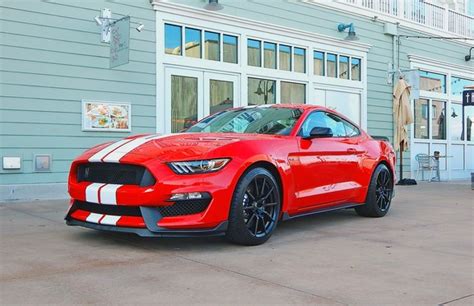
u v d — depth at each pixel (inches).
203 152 165.8
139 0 330.3
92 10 310.3
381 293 123.6
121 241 179.3
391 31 511.5
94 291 122.1
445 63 584.7
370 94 498.6
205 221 160.2
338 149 218.8
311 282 132.2
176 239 184.5
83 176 180.1
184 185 158.9
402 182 468.4
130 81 327.6
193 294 120.9
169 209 160.2
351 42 475.2
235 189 167.8
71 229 201.6
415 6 554.6
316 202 204.7
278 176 185.3
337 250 170.7
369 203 240.2
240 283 130.3
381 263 153.1
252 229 174.6
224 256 159.9
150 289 124.3
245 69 390.0
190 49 359.9
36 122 290.7
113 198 162.6
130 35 326.6
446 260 157.6
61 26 299.0
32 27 288.8
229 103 382.9
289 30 419.5
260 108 226.2
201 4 361.4
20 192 285.6
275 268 145.7
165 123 345.1
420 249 173.2
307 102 439.2
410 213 263.0
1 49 278.7
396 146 481.1
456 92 611.8
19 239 181.6
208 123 223.5
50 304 112.6
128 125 326.6
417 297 120.8
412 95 485.7
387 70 514.9
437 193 375.2
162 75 343.0
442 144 588.4
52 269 141.5
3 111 279.4
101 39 311.6
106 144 188.5
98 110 313.6
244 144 175.8
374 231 208.2
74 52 303.9
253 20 393.4
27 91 287.3
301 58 436.5
